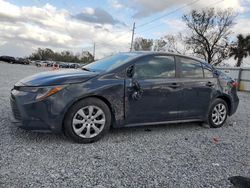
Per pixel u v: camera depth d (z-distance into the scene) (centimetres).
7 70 2803
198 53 6125
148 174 377
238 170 411
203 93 616
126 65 522
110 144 487
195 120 618
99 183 343
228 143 542
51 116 453
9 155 404
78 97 466
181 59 596
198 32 6050
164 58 572
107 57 605
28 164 379
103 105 490
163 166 407
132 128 599
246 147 523
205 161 438
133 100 518
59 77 473
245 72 2216
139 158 431
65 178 349
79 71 526
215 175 389
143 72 538
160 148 484
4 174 346
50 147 449
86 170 375
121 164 403
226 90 661
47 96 450
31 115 451
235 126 695
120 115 509
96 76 491
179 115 582
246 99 1427
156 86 540
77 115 472
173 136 565
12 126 541
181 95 578
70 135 472
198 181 368
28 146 446
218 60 6072
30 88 460
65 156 417
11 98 488
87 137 480
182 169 402
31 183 330
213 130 638
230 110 686
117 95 500
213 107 645
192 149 491
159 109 551
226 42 6050
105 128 497
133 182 352
